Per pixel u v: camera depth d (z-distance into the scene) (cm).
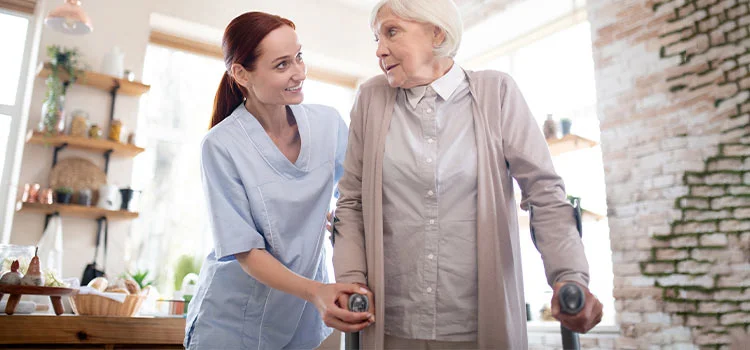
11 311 158
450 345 99
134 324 170
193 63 393
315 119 152
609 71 300
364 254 106
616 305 278
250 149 138
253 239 125
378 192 103
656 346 258
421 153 102
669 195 264
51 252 260
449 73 106
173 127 379
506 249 100
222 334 139
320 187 146
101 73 320
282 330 146
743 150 240
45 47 317
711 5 258
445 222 101
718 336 239
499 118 105
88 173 316
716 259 244
